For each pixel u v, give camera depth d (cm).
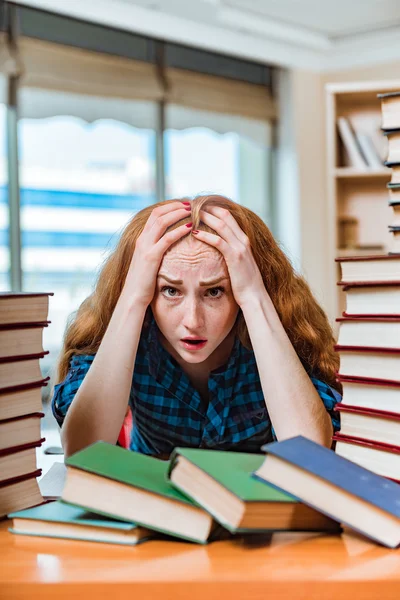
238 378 126
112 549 79
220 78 519
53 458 150
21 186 430
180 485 80
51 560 76
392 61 528
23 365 94
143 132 486
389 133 100
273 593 70
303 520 82
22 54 405
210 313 109
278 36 510
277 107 554
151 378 128
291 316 123
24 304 94
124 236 125
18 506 93
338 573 72
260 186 556
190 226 108
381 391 92
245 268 109
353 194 467
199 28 480
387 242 462
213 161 526
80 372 125
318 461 81
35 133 437
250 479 80
